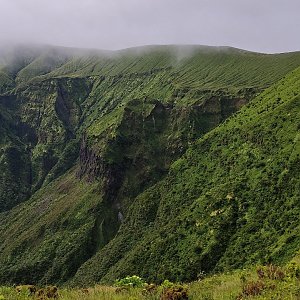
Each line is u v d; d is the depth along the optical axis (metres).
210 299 17.20
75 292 20.31
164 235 130.38
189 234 119.94
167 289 18.02
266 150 125.31
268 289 16.70
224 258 98.62
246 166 129.00
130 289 20.50
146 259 124.75
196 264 104.88
